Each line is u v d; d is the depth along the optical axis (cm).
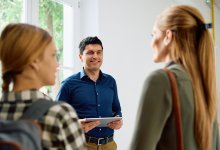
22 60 93
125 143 362
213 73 113
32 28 98
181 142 104
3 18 264
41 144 88
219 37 466
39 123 89
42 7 301
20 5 280
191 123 108
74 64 334
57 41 320
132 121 373
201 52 112
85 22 344
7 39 95
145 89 109
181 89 107
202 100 109
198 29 114
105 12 343
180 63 113
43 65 98
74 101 249
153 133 104
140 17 391
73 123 95
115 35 354
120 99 356
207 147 110
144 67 395
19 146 79
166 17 116
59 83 316
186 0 425
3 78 97
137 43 385
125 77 365
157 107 105
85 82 256
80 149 96
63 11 329
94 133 244
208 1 448
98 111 253
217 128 123
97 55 256
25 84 96
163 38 116
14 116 91
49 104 93
